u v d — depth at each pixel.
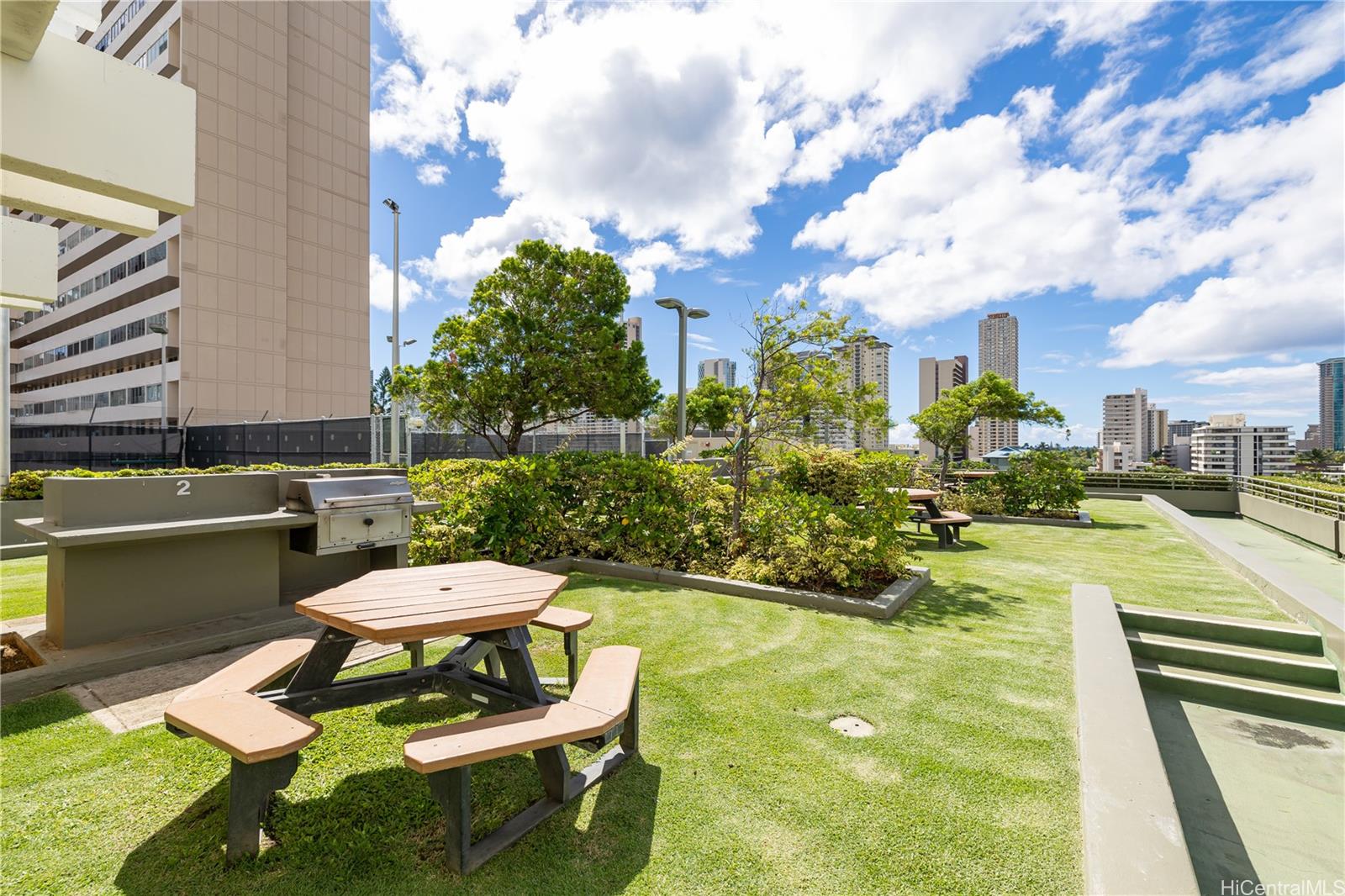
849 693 3.79
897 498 7.05
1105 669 3.82
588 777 2.68
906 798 2.68
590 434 18.41
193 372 36.28
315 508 4.75
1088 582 7.12
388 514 5.27
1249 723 4.34
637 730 3.07
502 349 14.11
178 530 4.07
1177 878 1.97
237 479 4.75
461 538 6.75
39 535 3.80
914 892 2.12
